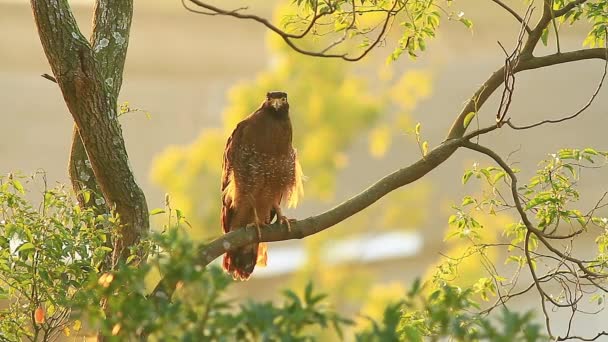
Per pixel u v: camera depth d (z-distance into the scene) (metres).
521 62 9.48
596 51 9.33
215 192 20.53
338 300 21.89
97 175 8.77
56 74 8.48
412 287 5.27
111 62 9.64
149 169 27.33
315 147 21.56
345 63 21.50
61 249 7.88
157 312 5.15
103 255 8.12
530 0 9.55
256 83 21.38
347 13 9.32
